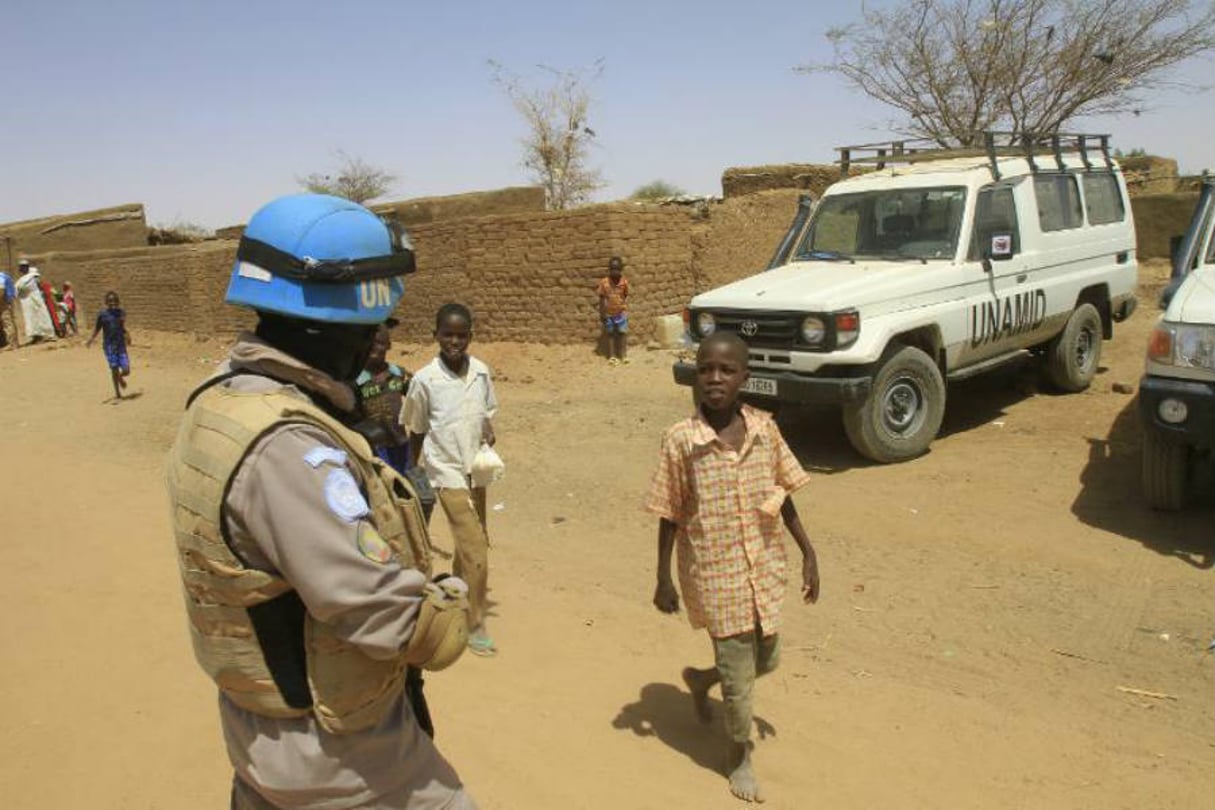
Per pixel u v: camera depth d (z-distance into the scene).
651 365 13.13
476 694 4.21
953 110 19.56
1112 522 6.38
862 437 7.83
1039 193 9.38
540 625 5.04
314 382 1.90
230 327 20.92
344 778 1.87
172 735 3.98
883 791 3.44
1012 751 3.73
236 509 1.72
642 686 4.32
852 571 5.83
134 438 11.14
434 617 1.82
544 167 29.91
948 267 8.33
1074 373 9.86
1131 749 3.76
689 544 3.37
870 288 7.77
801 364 7.77
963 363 8.72
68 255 25.70
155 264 22.91
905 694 4.23
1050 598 5.32
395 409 4.68
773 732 3.87
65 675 4.59
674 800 3.38
